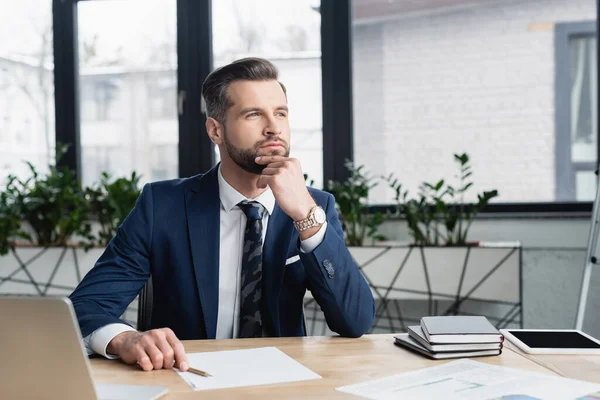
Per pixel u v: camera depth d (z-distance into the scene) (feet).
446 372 3.36
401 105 10.36
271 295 4.69
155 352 3.46
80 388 2.63
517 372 3.35
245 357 3.71
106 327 3.80
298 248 4.56
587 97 9.71
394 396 2.93
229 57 10.91
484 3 10.02
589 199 9.70
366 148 10.49
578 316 7.22
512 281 8.60
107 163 11.41
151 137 11.23
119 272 4.72
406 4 10.28
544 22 9.84
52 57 11.44
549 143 9.85
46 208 10.15
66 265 9.92
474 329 3.80
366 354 3.81
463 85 10.12
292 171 4.38
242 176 4.82
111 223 10.16
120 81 11.32
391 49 10.37
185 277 4.79
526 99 9.91
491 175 10.04
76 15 11.40
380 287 9.04
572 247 9.39
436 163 10.25
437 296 8.86
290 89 10.69
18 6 11.54
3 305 2.60
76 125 11.39
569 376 3.29
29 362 2.63
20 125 11.55
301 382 3.18
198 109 10.90
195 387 3.10
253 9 10.80
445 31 10.18
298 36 10.65
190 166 10.95
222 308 4.78
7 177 10.34
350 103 10.42
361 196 9.36
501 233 9.69
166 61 11.14
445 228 9.80
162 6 11.13
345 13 10.38
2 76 11.58
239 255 4.86
